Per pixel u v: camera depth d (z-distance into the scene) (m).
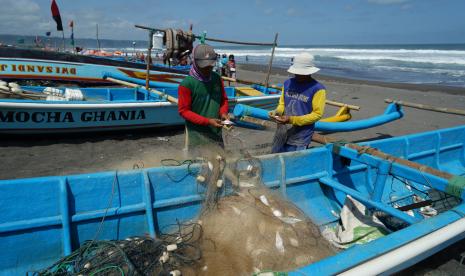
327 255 2.78
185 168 3.35
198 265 2.50
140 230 3.20
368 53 57.59
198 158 3.47
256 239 2.61
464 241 3.25
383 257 2.11
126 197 3.12
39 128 6.54
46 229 2.83
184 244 2.70
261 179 3.52
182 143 7.32
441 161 5.97
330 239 3.62
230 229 2.68
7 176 5.26
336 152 4.29
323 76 26.66
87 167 5.68
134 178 3.14
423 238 2.36
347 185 4.68
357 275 1.94
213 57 3.44
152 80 11.55
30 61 10.25
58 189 2.84
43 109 6.30
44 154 6.25
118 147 6.82
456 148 6.23
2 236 2.68
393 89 18.77
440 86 21.06
